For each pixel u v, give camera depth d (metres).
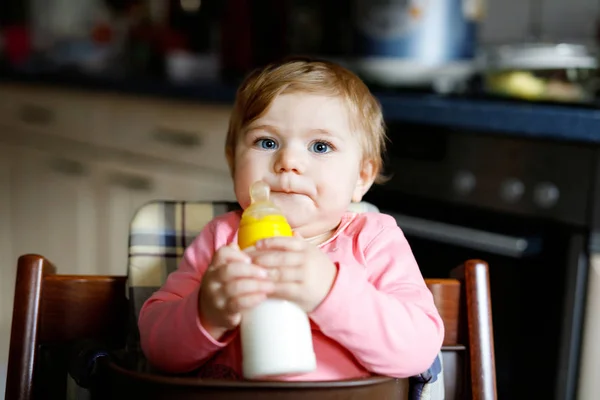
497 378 1.42
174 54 2.27
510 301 1.39
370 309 0.66
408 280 0.75
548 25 2.00
